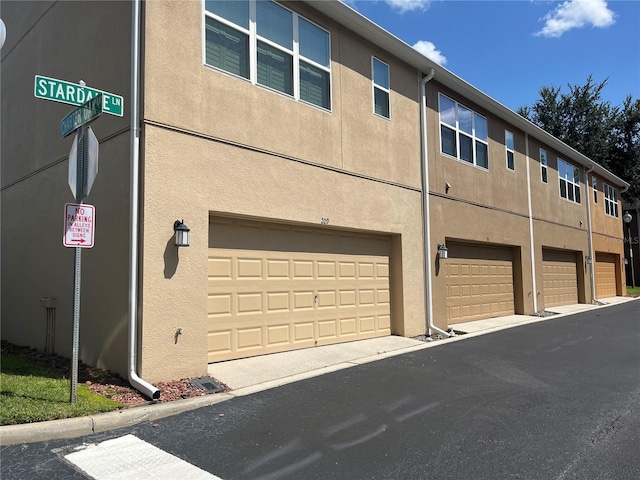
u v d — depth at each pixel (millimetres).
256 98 7895
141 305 6230
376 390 6555
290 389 6555
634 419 5418
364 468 4113
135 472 4012
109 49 7133
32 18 9648
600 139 36062
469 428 5094
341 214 9367
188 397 5965
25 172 9555
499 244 15414
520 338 11328
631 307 19672
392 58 11234
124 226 6535
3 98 10734
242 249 7945
